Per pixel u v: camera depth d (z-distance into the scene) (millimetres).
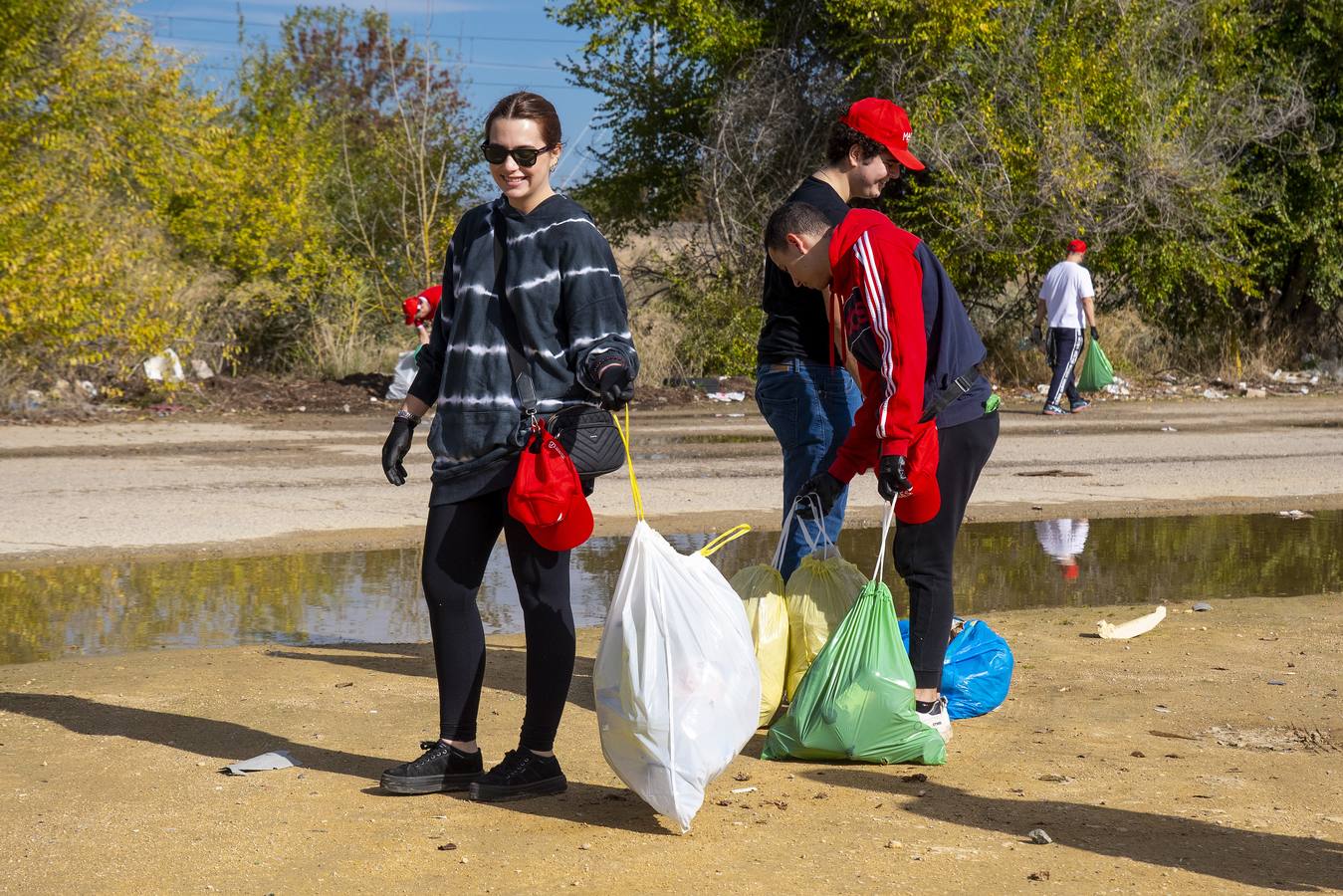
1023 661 5316
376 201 22484
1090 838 3371
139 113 19391
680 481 10406
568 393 3668
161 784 3787
